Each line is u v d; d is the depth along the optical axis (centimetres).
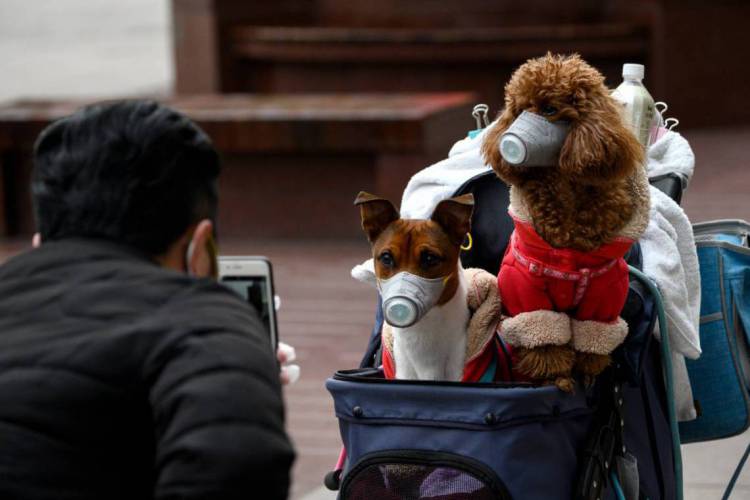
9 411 214
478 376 345
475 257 402
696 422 434
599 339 335
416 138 1209
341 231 1276
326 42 1856
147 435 218
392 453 334
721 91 1827
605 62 1817
